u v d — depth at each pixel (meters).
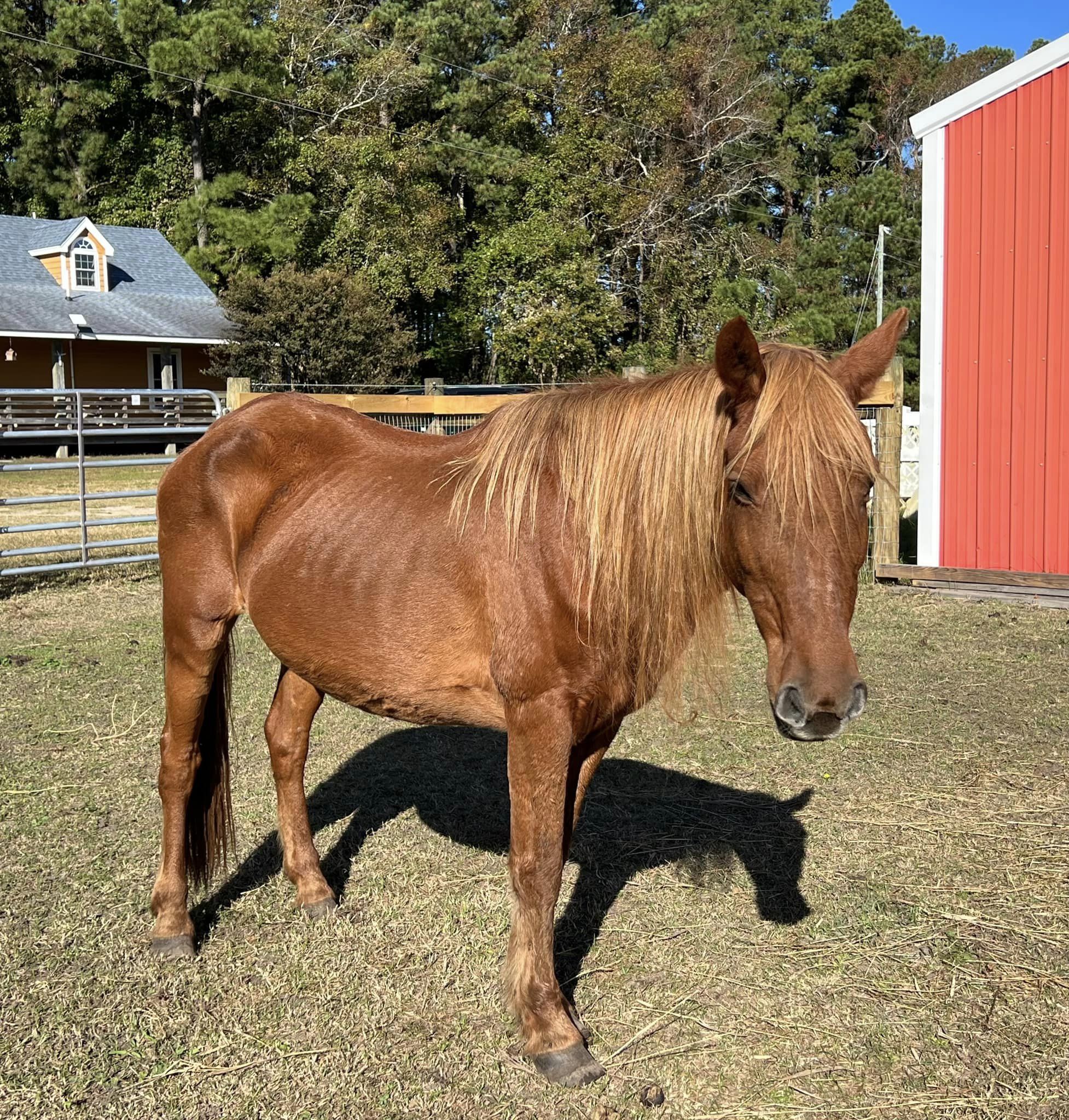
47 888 3.38
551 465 2.54
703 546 2.34
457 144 29.03
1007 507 8.11
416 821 3.98
